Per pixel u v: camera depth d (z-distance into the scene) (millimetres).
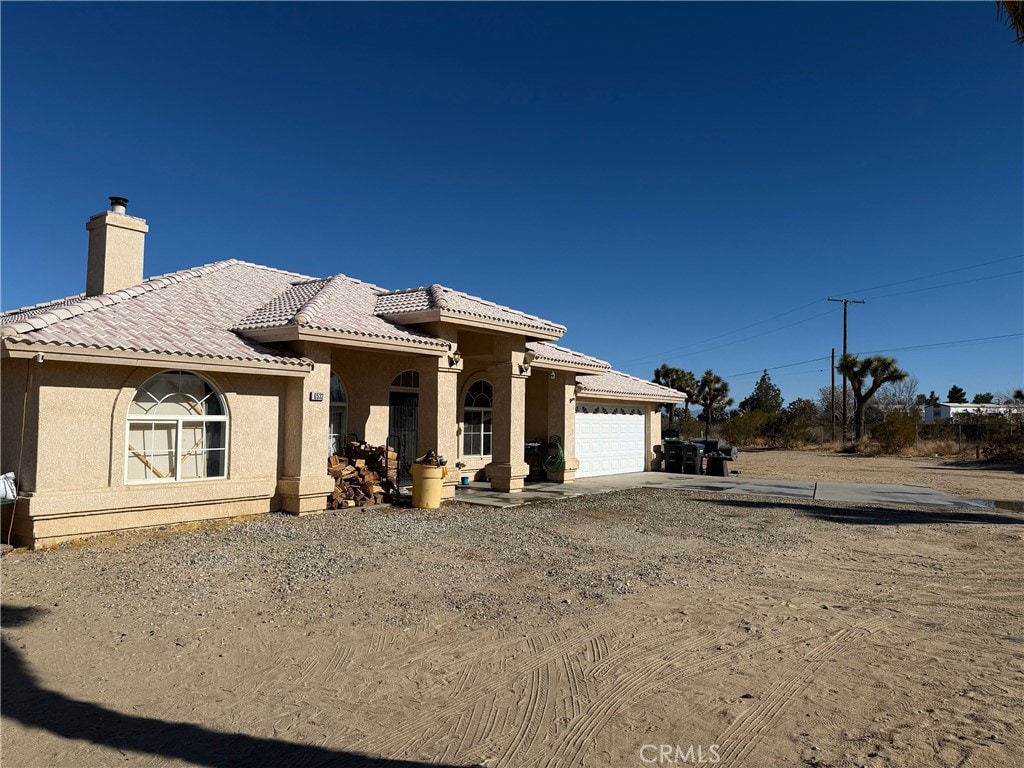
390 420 16453
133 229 14586
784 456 38844
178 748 4039
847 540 11094
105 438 9945
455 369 14852
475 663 5410
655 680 5109
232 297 14688
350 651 5621
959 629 6391
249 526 11008
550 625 6352
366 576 7984
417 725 4363
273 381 12297
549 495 16141
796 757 3996
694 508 14734
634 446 24875
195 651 5570
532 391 20297
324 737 4191
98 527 9883
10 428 9625
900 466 30359
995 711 4621
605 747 4098
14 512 9289
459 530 11148
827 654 5688
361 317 14117
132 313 11578
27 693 4770
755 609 6973
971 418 42062
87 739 4133
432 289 16344
